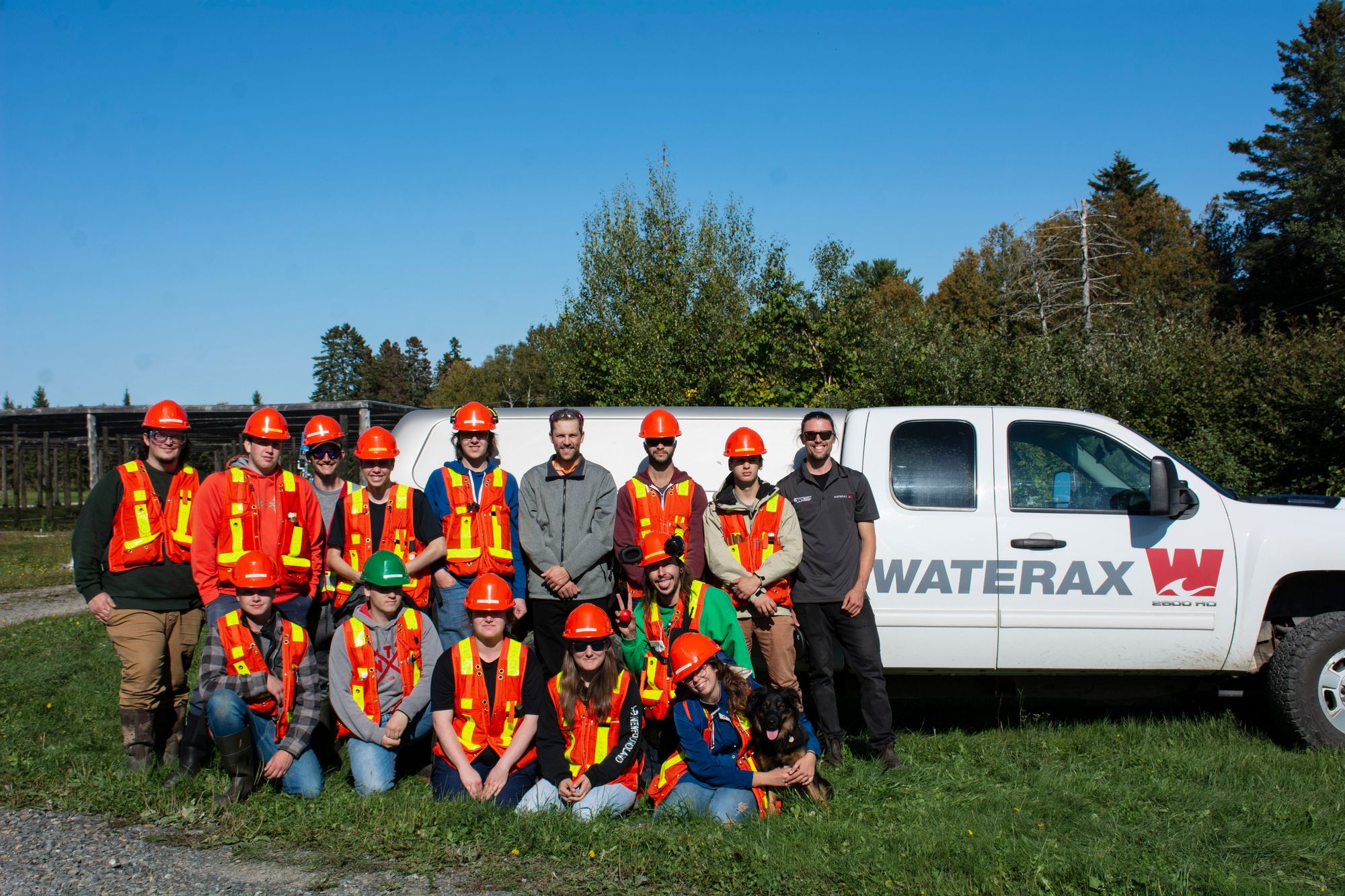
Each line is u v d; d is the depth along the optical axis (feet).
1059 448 18.24
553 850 12.59
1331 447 40.37
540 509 16.62
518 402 218.38
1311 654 17.04
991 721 20.42
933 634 17.63
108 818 14.02
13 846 12.98
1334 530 17.51
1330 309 47.85
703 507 16.60
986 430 18.26
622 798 13.98
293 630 15.06
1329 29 123.24
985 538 17.63
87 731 18.57
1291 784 15.12
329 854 12.78
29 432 94.58
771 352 54.54
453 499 16.71
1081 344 49.57
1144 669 17.61
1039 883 11.57
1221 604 17.44
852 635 16.40
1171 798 14.69
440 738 14.43
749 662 15.39
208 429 84.48
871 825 13.66
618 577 16.98
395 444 17.20
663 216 72.23
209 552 15.42
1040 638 17.53
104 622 15.92
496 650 14.60
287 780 14.97
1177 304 102.42
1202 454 42.27
